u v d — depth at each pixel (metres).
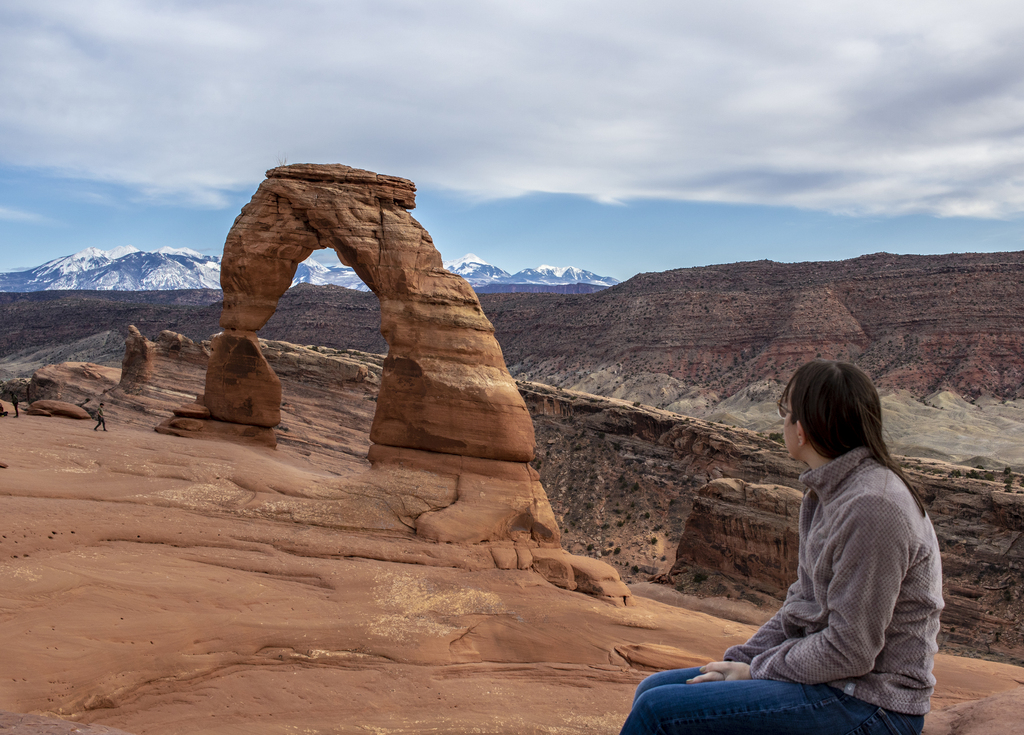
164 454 20.25
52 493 16.44
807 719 3.27
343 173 23.23
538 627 16.56
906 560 3.20
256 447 25.17
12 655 10.91
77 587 12.89
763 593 44.34
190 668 12.34
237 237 24.33
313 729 11.44
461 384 21.56
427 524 19.31
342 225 22.75
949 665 20.12
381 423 21.92
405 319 22.12
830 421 3.49
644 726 3.51
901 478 3.43
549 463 69.19
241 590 14.55
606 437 70.38
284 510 18.44
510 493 20.84
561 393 77.12
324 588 15.78
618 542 59.19
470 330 22.28
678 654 16.36
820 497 3.64
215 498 18.12
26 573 12.73
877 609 3.18
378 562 17.50
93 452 19.55
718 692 3.46
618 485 65.00
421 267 22.50
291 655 13.53
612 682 15.12
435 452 21.47
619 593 19.11
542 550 19.98
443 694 13.31
